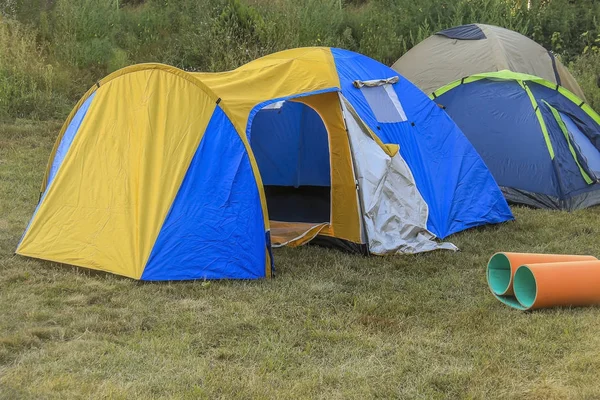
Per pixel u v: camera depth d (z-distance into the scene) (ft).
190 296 18.57
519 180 29.40
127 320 16.96
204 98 20.81
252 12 47.14
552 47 50.08
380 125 24.39
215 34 46.83
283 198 28.91
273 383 13.98
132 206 20.20
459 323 17.20
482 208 26.30
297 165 29.71
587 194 29.27
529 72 35.01
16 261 20.59
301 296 18.86
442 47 36.45
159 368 14.44
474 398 13.53
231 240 20.01
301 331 16.56
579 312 17.95
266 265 20.40
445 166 26.05
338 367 14.74
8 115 40.40
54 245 20.74
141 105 21.06
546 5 53.42
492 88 30.86
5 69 42.55
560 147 29.37
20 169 31.86
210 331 16.42
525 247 24.04
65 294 18.45
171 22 51.08
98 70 46.32
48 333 15.96
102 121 21.57
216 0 48.67
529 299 18.43
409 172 23.99
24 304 17.61
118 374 14.15
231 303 18.06
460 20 49.73
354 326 16.98
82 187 21.08
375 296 18.99
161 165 20.27
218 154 20.45
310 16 49.06
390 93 25.79
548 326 16.93
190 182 20.12
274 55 26.32
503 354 15.46
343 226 23.22
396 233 23.31
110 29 49.55
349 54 26.48
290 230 24.90
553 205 28.68
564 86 36.04
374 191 22.85
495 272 19.88
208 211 20.01
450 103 31.37
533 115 29.71
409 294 19.25
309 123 28.86
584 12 51.21
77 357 14.78
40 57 45.42
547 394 13.66
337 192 23.26
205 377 14.07
